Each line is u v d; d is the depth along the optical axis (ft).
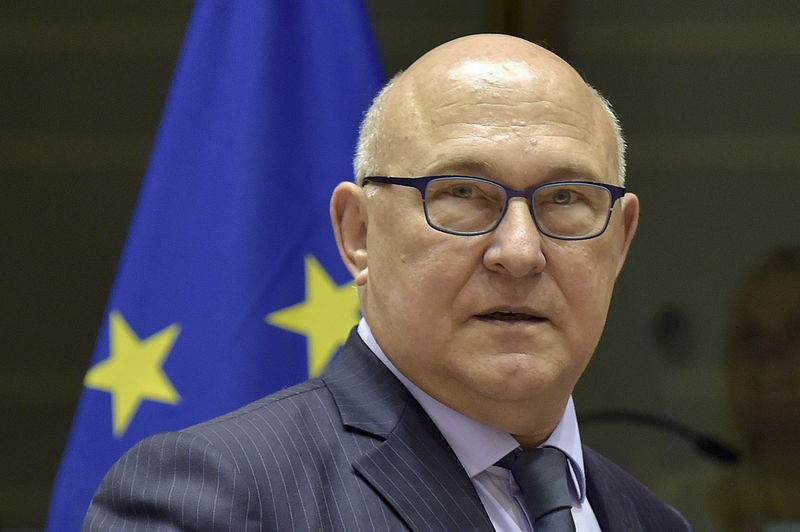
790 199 38.11
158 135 27.45
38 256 37.24
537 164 18.37
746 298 37.55
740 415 36.73
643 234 38.29
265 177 27.04
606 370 37.45
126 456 17.74
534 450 19.40
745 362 37.19
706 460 36.40
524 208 18.29
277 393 19.12
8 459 36.88
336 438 18.22
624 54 38.52
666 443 36.65
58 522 26.00
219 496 16.67
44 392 36.96
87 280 37.17
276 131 27.43
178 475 17.08
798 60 38.37
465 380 18.35
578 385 37.37
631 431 36.78
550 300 18.42
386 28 38.17
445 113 18.70
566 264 18.52
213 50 27.71
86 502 26.04
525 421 18.94
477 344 18.26
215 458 17.03
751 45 38.45
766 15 38.45
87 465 26.16
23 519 36.68
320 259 27.17
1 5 37.50
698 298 37.78
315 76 27.99
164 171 27.09
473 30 38.17
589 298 18.78
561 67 19.69
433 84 19.04
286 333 26.68
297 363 26.63
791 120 38.29
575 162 18.63
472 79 18.86
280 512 16.89
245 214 26.78
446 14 38.19
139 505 17.04
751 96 38.37
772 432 36.52
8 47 37.52
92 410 26.32
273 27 27.81
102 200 37.37
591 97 19.89
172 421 26.12
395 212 18.75
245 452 17.29
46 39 37.58
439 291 18.29
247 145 27.07
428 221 18.42
